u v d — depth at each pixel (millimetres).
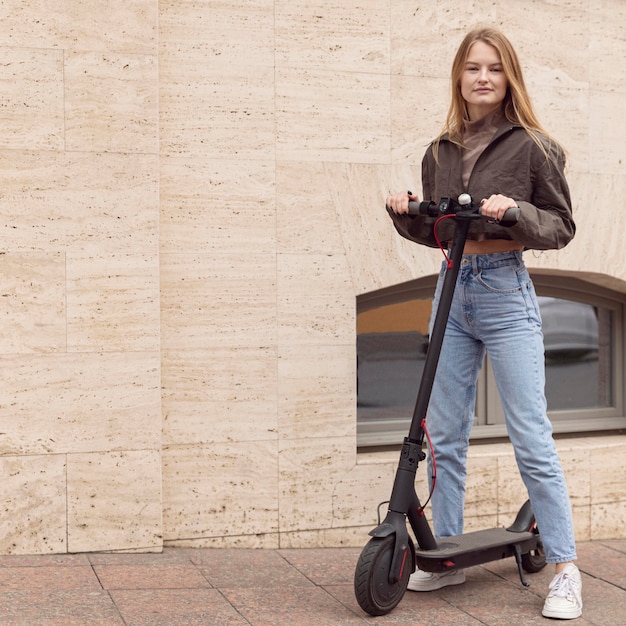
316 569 3617
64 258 3594
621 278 4430
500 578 3564
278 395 3902
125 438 3672
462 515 3500
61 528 3637
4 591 3201
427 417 3455
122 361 3656
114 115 3619
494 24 4199
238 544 3883
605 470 4336
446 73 4121
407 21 4059
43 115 3562
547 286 4586
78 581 3338
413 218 3297
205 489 3842
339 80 3965
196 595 3234
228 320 3842
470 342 3369
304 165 3920
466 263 3250
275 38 3881
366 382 4324
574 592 3141
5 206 3543
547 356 4633
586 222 4359
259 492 3896
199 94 3803
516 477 4195
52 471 3617
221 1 3818
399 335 4371
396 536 3051
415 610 3168
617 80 4402
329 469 3971
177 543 3822
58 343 3602
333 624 2986
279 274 3896
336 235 3963
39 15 3555
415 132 4078
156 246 3666
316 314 3939
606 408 4738
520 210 2918
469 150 3256
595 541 4301
